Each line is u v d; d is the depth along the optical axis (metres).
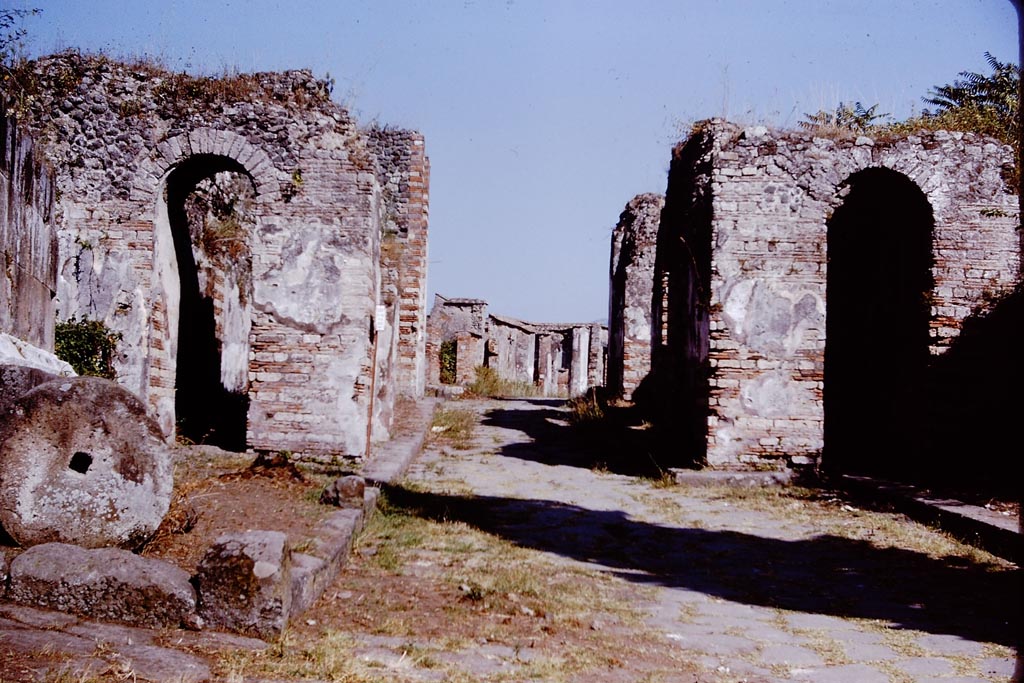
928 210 11.05
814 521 8.85
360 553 6.44
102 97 10.64
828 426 13.10
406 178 18.05
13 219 6.57
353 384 10.43
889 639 5.29
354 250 10.56
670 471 10.88
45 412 4.83
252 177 10.62
